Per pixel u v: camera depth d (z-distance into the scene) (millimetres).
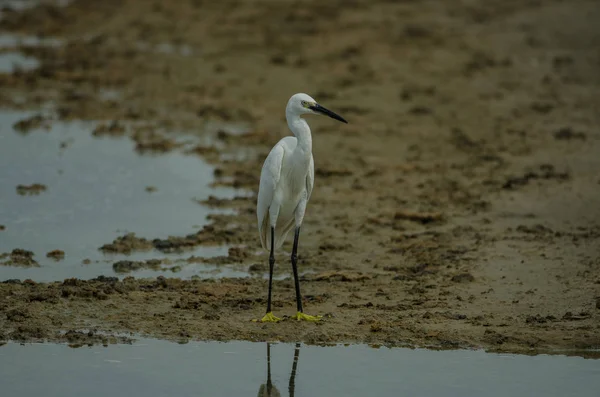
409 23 34062
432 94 25859
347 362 10719
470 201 17391
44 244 14812
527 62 29062
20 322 11633
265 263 14234
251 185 18484
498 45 31016
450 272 13641
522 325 11547
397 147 21344
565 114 23859
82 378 10281
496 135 22094
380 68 28438
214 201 17328
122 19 36406
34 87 26469
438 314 11961
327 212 16984
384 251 14820
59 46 31875
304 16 35312
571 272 13430
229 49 31219
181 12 37344
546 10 35219
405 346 11117
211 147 20969
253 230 15844
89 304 12266
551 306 12156
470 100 25344
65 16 36781
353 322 11789
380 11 36000
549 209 16797
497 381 10203
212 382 10227
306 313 12102
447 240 15234
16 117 23297
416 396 9852
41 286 12773
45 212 16469
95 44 32062
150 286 12969
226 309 12219
